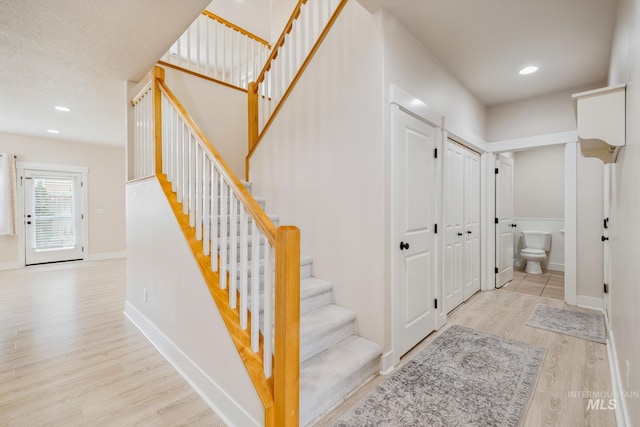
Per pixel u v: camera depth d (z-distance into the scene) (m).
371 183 2.12
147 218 2.67
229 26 3.96
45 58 2.59
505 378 1.97
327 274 2.45
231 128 3.78
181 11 2.00
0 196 5.53
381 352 2.04
